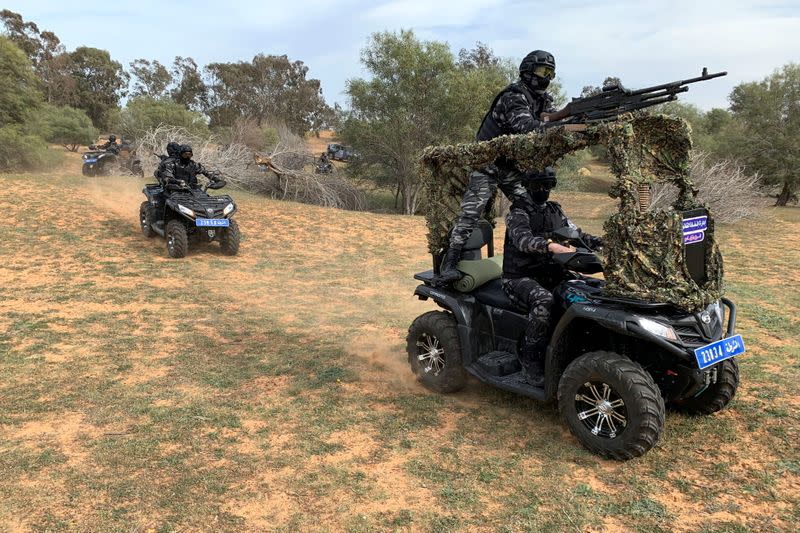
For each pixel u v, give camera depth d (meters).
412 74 24.98
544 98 5.32
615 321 4.00
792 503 3.56
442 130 26.00
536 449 4.34
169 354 6.57
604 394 4.12
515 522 3.45
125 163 25.34
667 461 4.08
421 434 4.62
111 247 12.35
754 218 19.23
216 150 26.14
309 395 5.44
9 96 26.08
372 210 27.06
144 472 4.06
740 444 4.28
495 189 5.66
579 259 4.42
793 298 8.81
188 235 12.84
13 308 8.23
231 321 7.95
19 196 16.89
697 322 4.05
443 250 5.73
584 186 37.72
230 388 5.61
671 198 13.05
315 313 8.49
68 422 4.84
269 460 4.22
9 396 5.36
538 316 4.59
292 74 72.31
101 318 7.90
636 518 3.46
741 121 31.36
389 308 8.84
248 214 17.62
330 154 43.12
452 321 5.42
